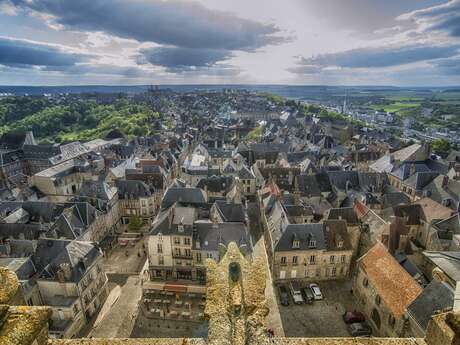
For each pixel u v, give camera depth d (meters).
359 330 41.66
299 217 63.34
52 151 134.00
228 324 9.88
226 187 81.94
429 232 59.16
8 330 8.22
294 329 42.91
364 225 57.78
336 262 52.41
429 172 79.81
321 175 84.38
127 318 45.69
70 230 56.22
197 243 52.91
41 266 45.12
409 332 33.84
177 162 120.50
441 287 31.86
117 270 57.75
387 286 39.91
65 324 40.84
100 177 96.19
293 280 52.53
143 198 76.00
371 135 171.12
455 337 9.55
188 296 49.28
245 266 13.11
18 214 64.44
